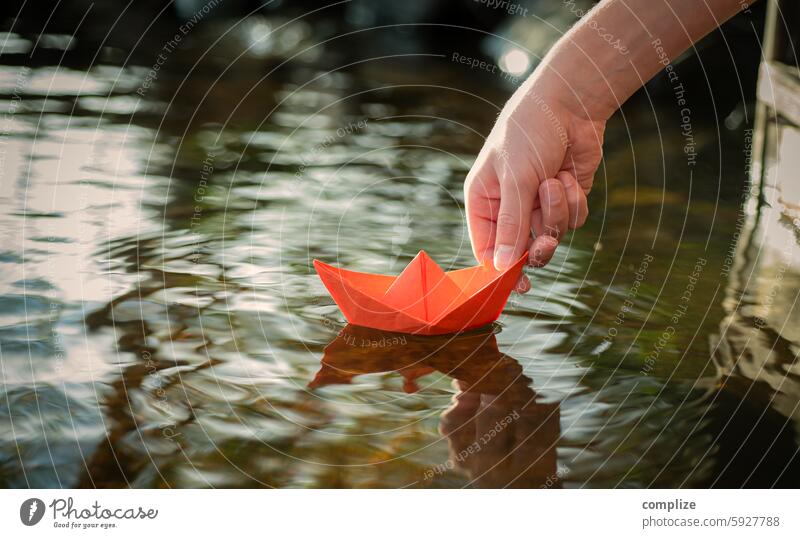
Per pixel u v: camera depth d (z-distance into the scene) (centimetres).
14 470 66
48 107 124
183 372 74
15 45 164
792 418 71
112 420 69
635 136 137
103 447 68
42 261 85
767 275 89
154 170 107
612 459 68
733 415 71
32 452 67
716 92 157
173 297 82
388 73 176
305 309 82
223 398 72
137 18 198
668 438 69
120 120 123
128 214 95
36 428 68
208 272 86
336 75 170
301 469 67
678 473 67
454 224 98
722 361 76
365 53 192
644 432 70
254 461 67
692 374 75
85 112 124
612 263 91
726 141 134
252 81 159
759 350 77
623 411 71
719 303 84
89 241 89
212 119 129
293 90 155
